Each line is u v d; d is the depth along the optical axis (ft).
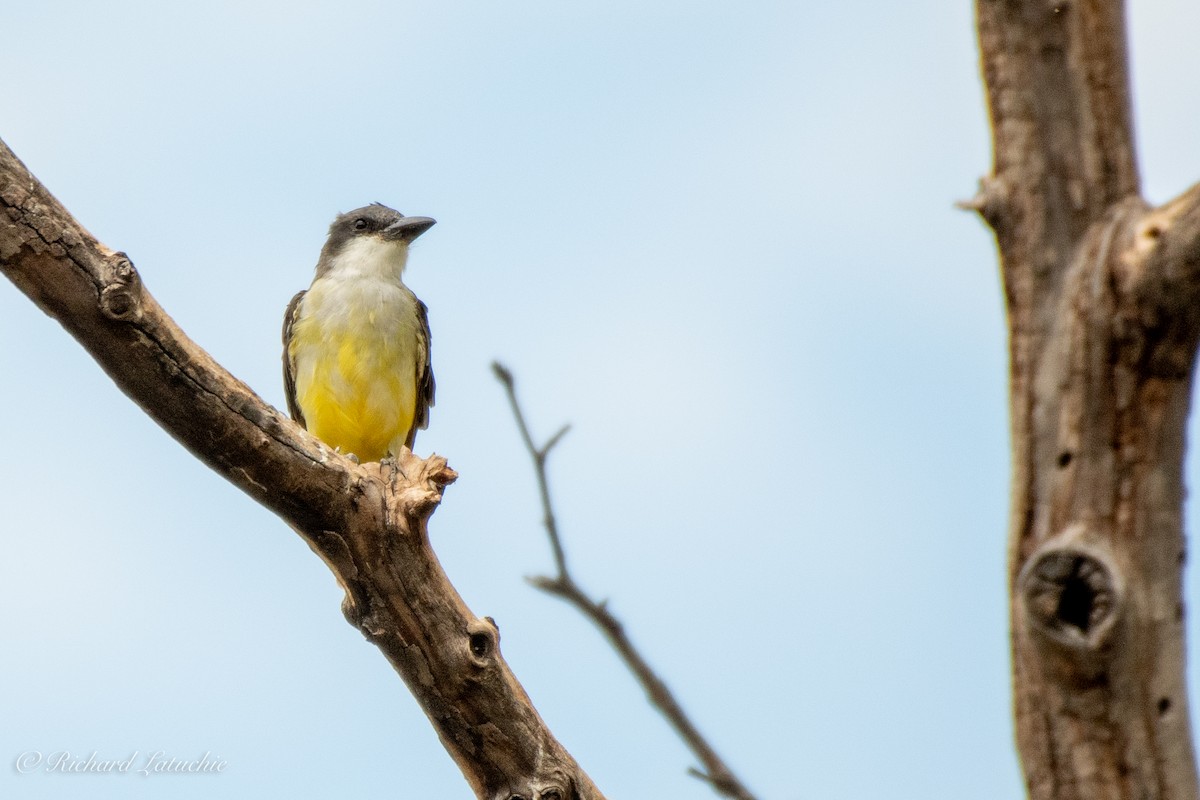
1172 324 16.75
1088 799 17.13
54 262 25.38
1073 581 16.98
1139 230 17.04
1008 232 18.07
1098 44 17.66
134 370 26.53
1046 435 17.56
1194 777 17.06
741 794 20.03
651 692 20.68
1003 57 18.02
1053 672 17.15
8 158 24.95
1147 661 16.83
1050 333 17.65
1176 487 17.08
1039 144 17.80
